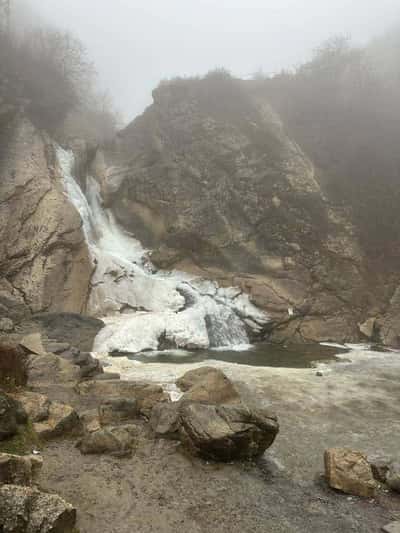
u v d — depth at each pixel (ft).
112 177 75.20
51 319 46.21
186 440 19.39
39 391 26.18
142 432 21.20
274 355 45.52
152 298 55.72
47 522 11.84
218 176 67.97
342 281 59.72
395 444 21.70
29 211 54.70
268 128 70.13
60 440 19.57
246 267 62.54
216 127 71.36
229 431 18.67
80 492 15.47
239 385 30.66
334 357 44.86
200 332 48.70
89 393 26.08
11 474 14.05
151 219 71.56
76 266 54.90
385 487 17.51
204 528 14.05
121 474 17.08
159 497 15.71
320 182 65.72
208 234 64.90
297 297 58.39
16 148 59.77
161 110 79.56
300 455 20.06
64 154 67.77
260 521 14.67
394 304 58.29
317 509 15.61
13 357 26.84
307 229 61.82
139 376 32.04
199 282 62.44
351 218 63.05
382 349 51.70
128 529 13.66
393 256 61.62
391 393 30.55
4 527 11.25
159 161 74.79
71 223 55.42
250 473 18.08
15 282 50.96
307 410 26.20
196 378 28.84
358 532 14.30
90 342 44.60
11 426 17.95
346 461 17.38
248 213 64.59
